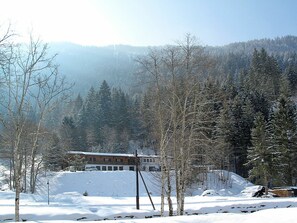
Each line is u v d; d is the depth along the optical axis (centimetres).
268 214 1528
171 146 2761
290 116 6306
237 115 7250
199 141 2895
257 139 5659
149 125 3028
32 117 2605
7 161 6325
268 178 5672
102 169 8131
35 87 2492
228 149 6262
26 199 3875
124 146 9862
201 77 2686
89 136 9731
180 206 2609
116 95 10894
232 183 6538
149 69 2639
